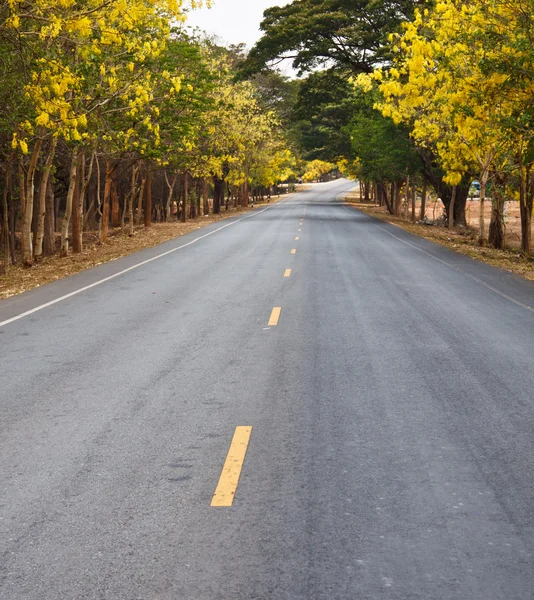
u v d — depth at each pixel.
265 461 5.82
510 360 9.22
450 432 6.50
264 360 9.26
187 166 48.09
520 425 6.69
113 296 15.16
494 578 4.03
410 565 4.18
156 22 20.23
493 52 20.27
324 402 7.43
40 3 15.47
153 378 8.48
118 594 3.91
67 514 4.91
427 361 9.17
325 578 4.04
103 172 52.12
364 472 5.58
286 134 86.19
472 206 79.56
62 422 6.93
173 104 29.02
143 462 5.85
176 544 4.46
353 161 79.69
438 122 30.31
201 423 6.81
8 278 20.42
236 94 59.00
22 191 27.77
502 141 24.08
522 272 19.97
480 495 5.15
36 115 19.89
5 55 18.23
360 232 34.50
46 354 9.90
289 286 16.05
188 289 15.87
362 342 10.29
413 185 54.28
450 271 19.09
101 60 21.81
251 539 4.50
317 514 4.85
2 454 6.11
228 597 3.86
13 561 4.29
